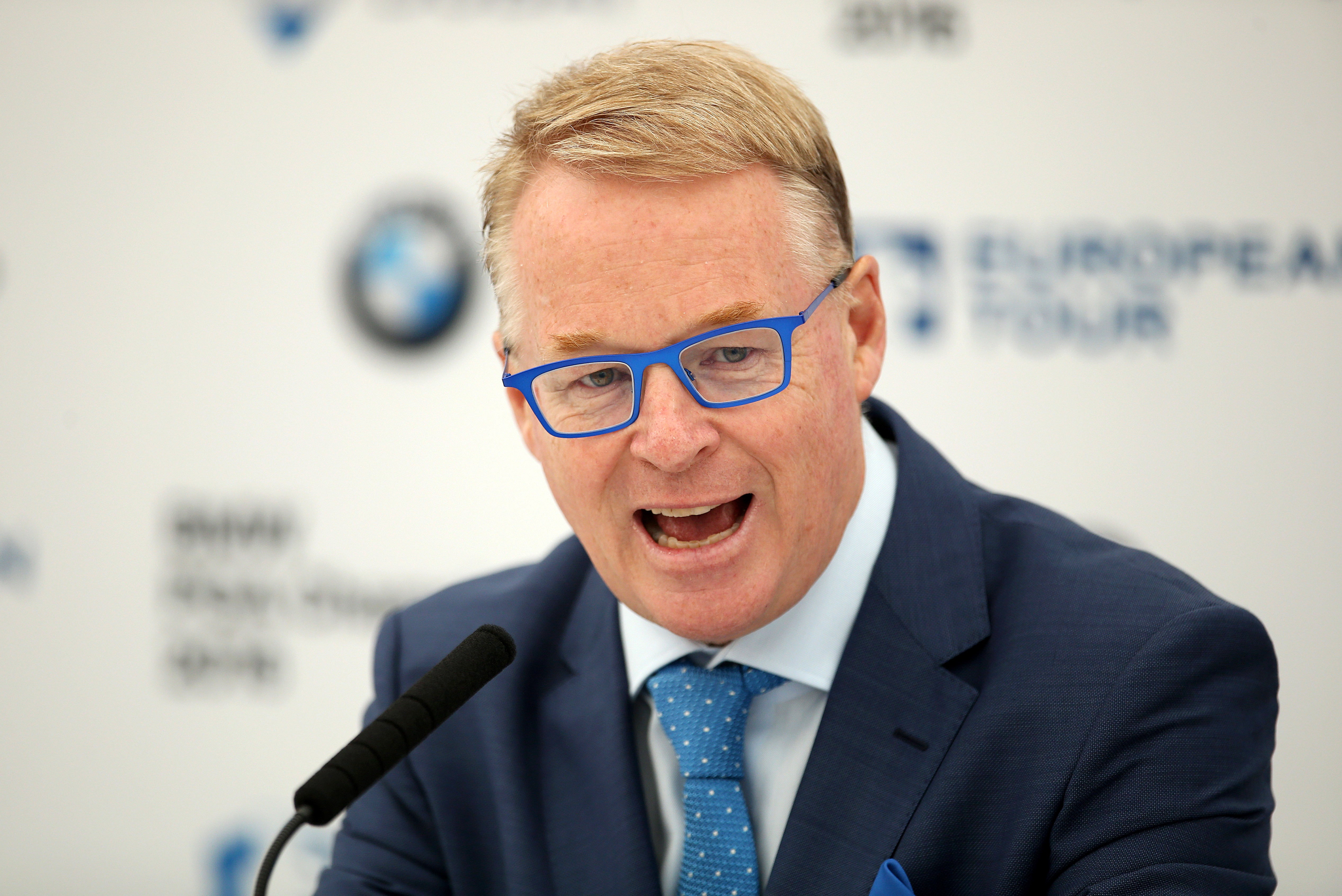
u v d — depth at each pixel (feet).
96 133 18.03
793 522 7.11
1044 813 7.06
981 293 17.15
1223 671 7.23
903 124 17.29
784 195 6.88
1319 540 16.61
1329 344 16.66
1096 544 8.34
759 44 17.48
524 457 17.84
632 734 8.32
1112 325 17.01
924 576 8.15
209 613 17.94
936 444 17.12
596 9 17.83
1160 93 16.93
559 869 8.12
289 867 17.52
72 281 18.01
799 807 7.47
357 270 17.98
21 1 18.02
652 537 7.38
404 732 6.04
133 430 17.98
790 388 6.84
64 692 17.94
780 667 7.85
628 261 6.55
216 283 17.98
